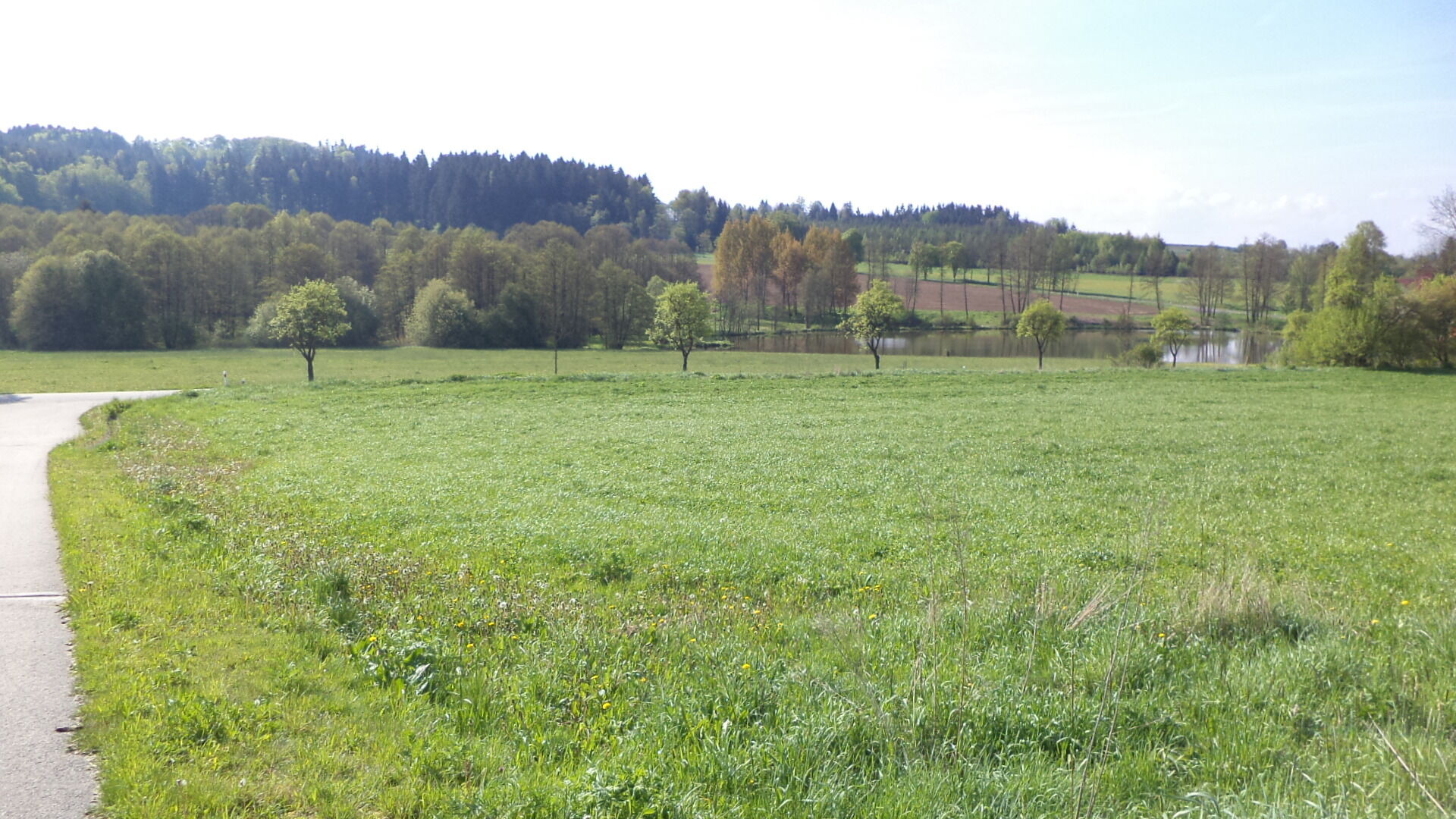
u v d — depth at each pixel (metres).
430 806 6.07
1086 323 144.88
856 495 22.50
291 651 9.24
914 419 39.44
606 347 123.75
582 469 26.77
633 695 8.29
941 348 113.81
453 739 7.18
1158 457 28.61
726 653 9.55
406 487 23.59
